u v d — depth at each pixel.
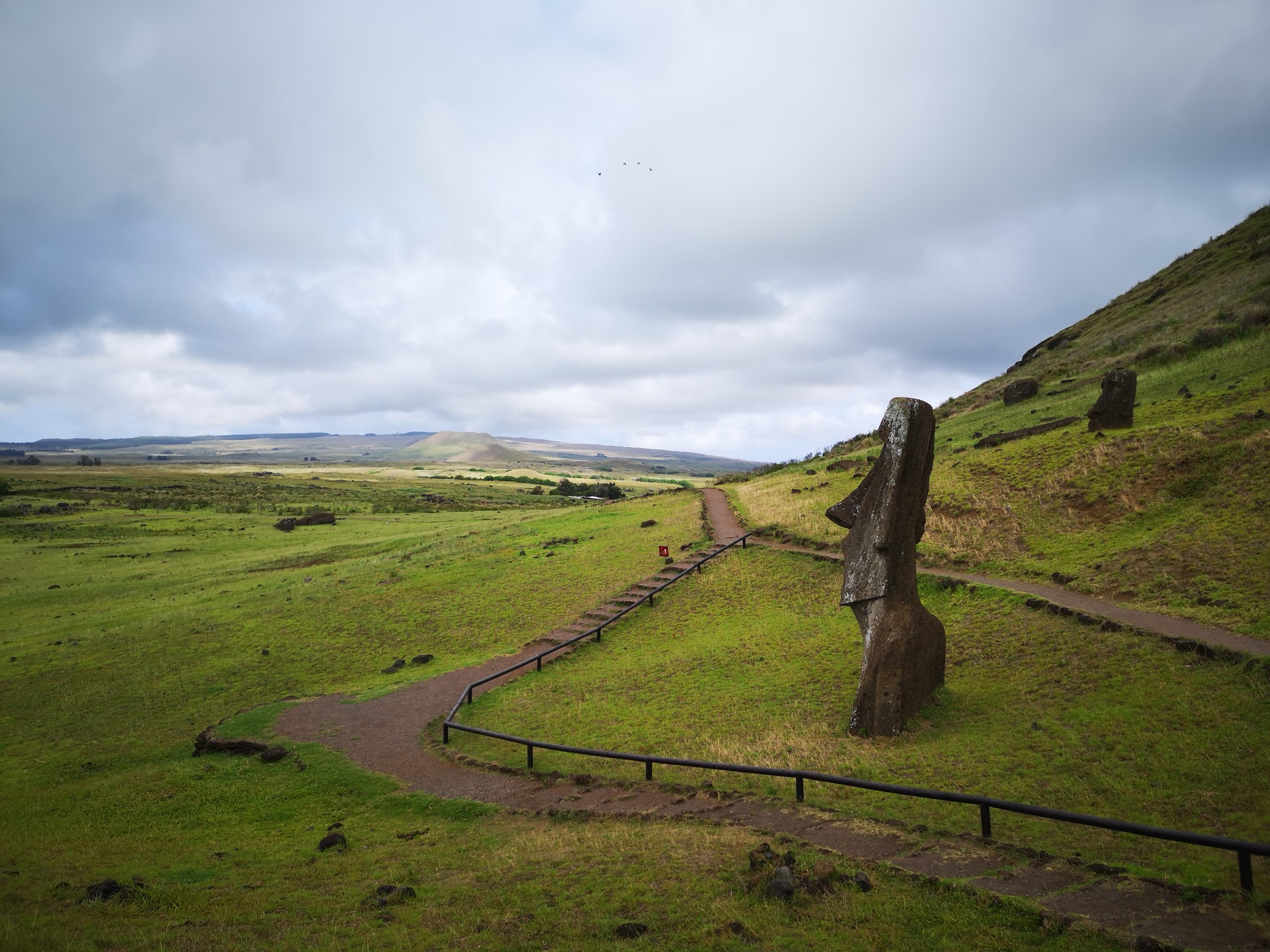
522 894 10.81
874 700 17.25
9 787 20.77
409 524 80.69
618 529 48.84
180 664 32.84
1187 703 14.62
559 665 27.28
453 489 152.25
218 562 60.28
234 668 31.62
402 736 21.81
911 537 18.41
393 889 11.33
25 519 86.81
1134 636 18.12
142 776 20.64
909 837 11.22
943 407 74.62
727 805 13.80
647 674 24.48
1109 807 11.71
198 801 18.20
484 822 14.99
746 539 39.06
